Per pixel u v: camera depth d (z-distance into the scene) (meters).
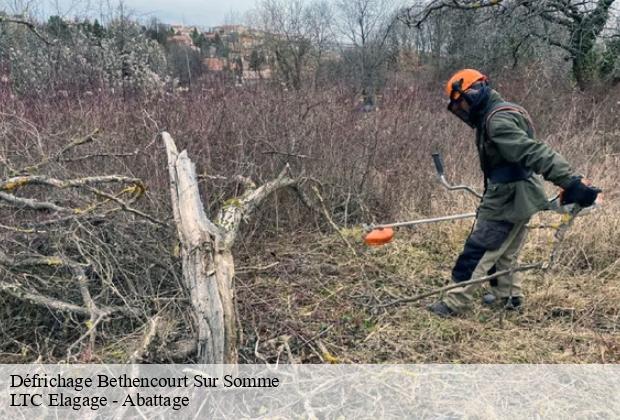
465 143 6.40
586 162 5.67
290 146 5.00
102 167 4.32
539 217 4.59
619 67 10.37
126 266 3.41
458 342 2.99
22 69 6.43
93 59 7.21
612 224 4.32
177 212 2.71
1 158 3.48
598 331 3.07
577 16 10.73
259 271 3.96
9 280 3.04
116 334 3.02
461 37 12.43
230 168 4.68
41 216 3.54
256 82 6.27
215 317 2.33
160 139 4.59
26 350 2.82
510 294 3.33
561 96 8.48
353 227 4.90
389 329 3.14
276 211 4.74
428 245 4.53
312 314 3.33
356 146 5.46
